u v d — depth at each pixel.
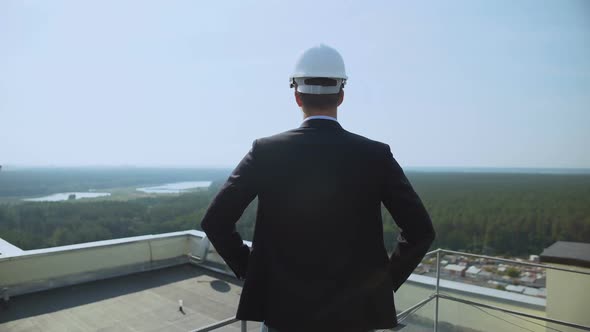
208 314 4.41
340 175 1.14
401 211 1.16
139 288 5.18
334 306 1.10
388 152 1.22
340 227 1.12
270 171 1.17
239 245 1.26
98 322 4.16
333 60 1.24
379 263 1.17
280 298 1.13
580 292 4.18
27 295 4.81
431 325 3.50
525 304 3.91
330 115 1.26
